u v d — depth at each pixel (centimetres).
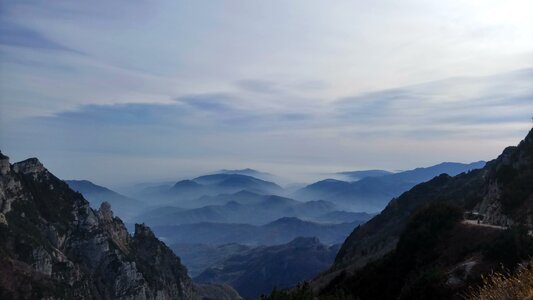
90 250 18875
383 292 5184
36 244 15400
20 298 13012
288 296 3244
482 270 3966
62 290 14700
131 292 18500
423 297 4031
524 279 1505
